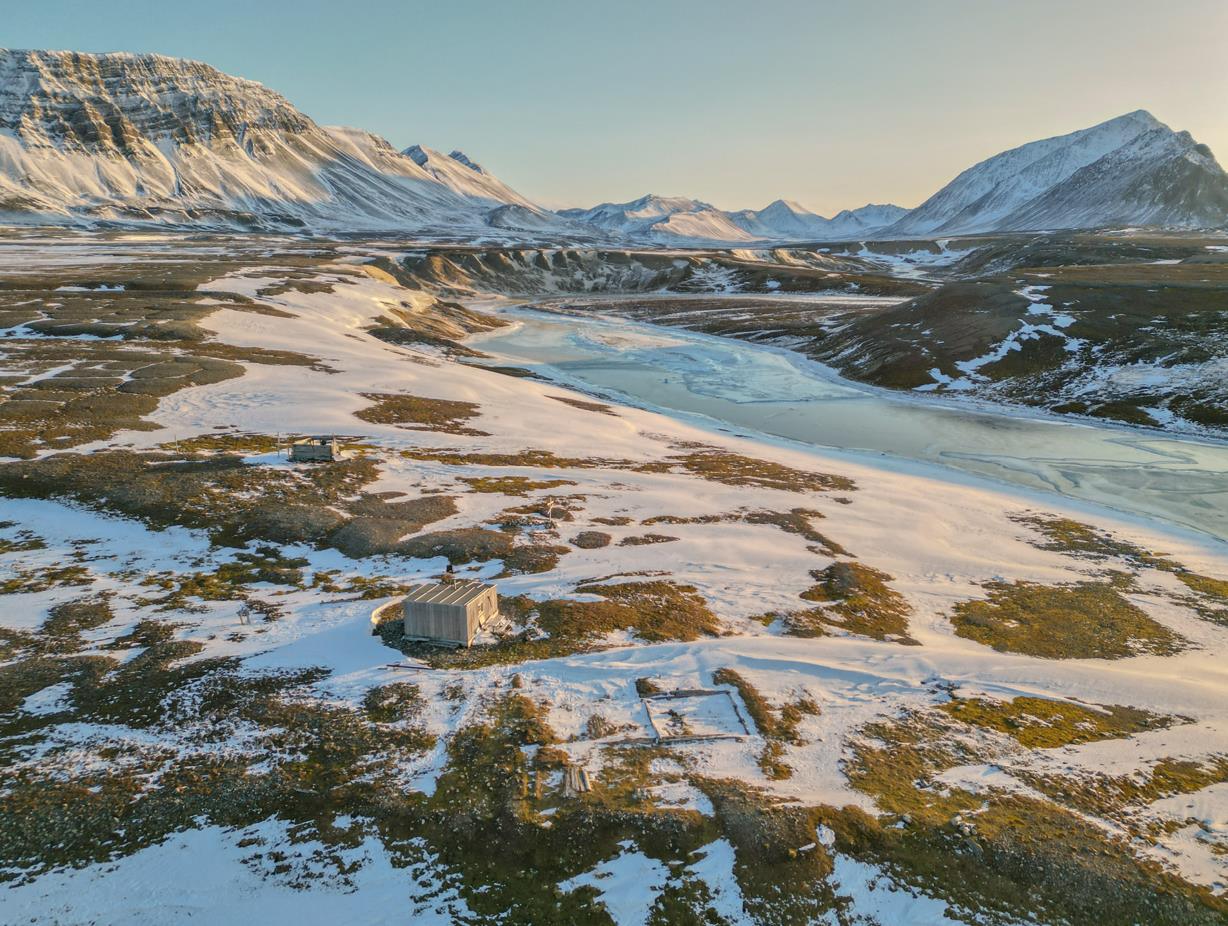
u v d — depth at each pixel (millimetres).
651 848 14656
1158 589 29391
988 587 29109
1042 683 21500
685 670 21312
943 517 37125
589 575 27812
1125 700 20828
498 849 14555
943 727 19047
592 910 13383
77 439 39031
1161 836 15391
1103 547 33875
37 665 20234
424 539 30281
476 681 20406
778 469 44625
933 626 25656
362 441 43188
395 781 16281
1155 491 42469
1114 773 17453
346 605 24656
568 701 19625
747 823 15164
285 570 27266
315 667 20891
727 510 36125
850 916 13398
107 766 16469
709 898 13664
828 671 21562
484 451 43562
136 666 20344
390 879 13883
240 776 16234
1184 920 13336
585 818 15219
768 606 26172
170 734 17625
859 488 41500
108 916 12922
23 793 15516
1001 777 17172
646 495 37688
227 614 23844
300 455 38281
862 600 26922
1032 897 13773
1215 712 20219
